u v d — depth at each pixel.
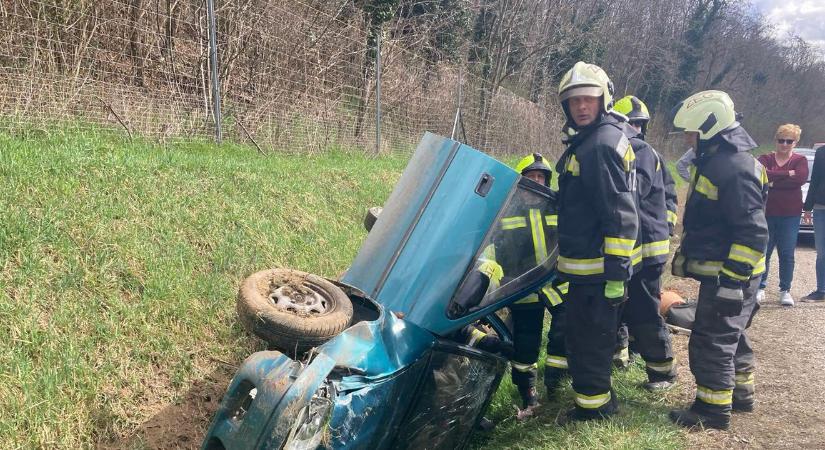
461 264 3.21
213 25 7.98
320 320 3.32
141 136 7.14
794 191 6.80
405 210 3.41
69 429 3.27
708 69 45.16
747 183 3.55
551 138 22.09
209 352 4.19
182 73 8.84
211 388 3.99
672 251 9.54
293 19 10.56
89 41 7.68
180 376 3.91
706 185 3.72
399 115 13.55
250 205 5.92
